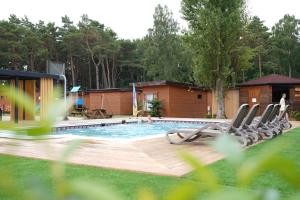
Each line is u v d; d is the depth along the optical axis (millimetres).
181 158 410
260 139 9695
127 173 5215
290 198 349
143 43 46750
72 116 24734
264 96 24234
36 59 47938
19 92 483
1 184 416
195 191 368
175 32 42906
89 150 7324
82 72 55250
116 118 22141
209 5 21906
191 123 19109
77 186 402
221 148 416
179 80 42000
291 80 23969
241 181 375
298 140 9312
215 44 21688
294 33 51062
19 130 461
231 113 25531
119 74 56562
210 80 22531
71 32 50062
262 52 44594
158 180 4746
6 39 44469
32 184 412
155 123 19484
